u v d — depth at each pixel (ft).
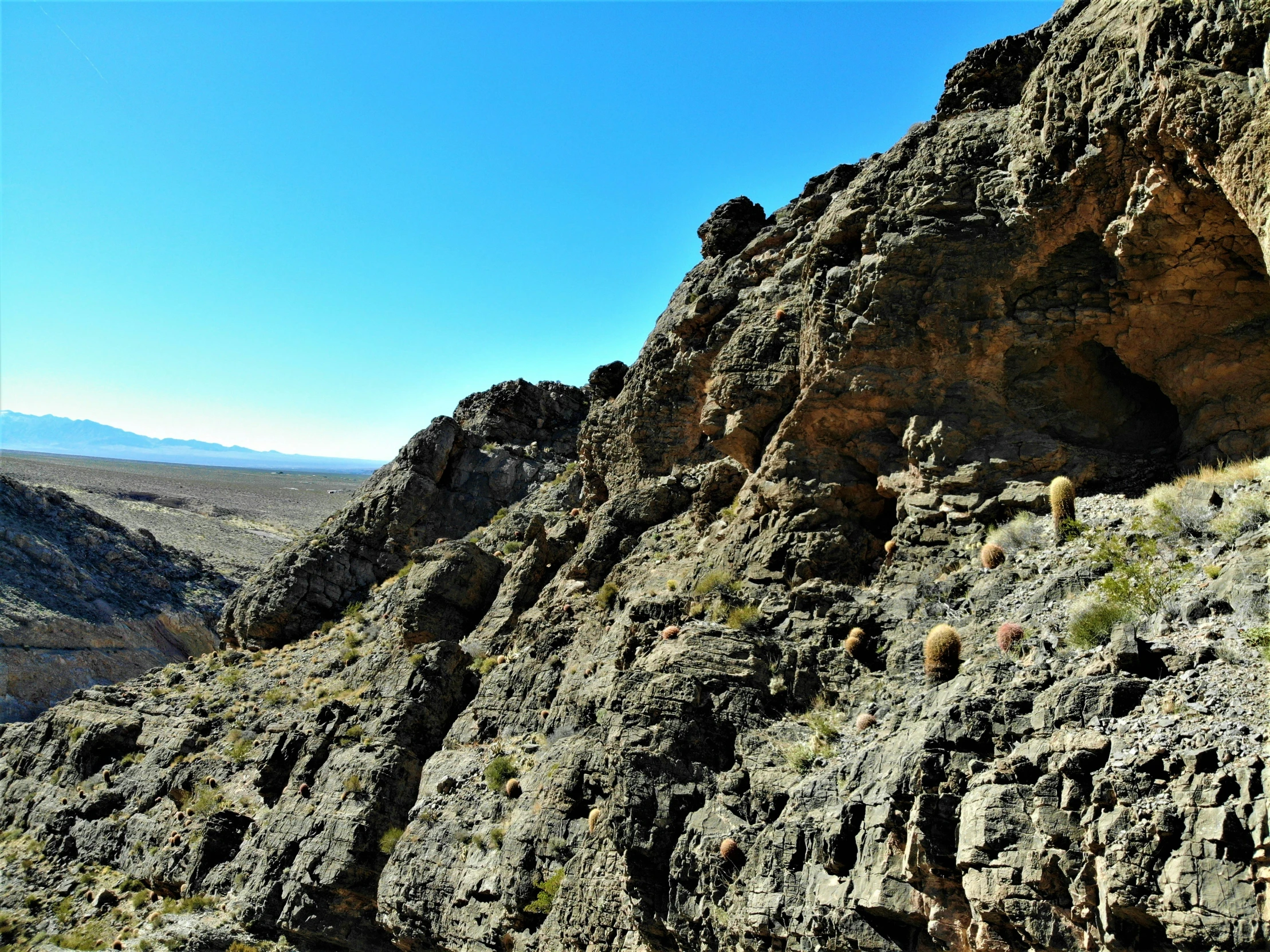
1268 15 49.47
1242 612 41.14
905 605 62.64
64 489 441.68
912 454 69.92
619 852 57.31
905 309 71.00
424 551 126.21
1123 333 64.64
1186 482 56.44
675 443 109.91
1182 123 53.62
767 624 66.69
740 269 108.17
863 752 48.60
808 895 46.70
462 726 93.35
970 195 70.59
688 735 57.93
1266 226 47.80
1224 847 31.40
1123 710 38.24
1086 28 65.21
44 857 113.80
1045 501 62.18
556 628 96.43
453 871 76.95
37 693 210.79
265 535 446.19
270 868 89.30
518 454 172.04
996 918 37.68
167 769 114.93
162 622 260.01
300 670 132.87
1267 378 57.88
